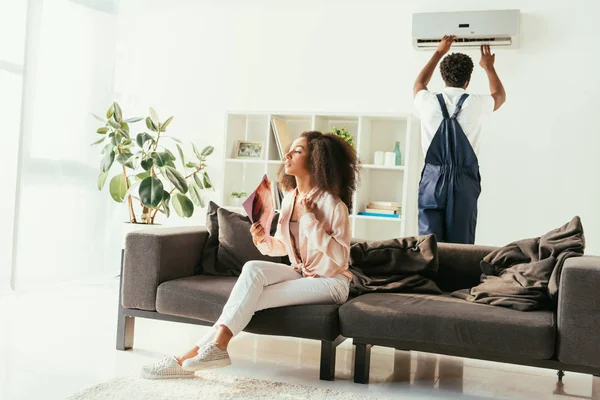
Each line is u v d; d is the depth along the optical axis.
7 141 4.73
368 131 5.09
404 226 4.73
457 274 3.45
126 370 2.97
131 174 5.70
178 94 5.70
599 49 4.63
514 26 4.57
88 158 5.43
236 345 3.58
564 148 4.70
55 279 5.17
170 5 5.72
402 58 5.09
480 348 2.68
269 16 5.45
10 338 3.45
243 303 2.86
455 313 2.74
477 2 4.88
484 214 4.87
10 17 4.71
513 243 3.30
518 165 4.79
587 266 2.59
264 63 5.46
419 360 3.46
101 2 5.49
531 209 4.77
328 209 2.96
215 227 3.68
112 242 5.73
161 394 2.60
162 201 4.98
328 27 5.28
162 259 3.26
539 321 2.65
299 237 3.06
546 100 4.73
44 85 5.00
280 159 5.11
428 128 4.09
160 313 3.23
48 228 5.09
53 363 3.03
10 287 4.82
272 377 2.96
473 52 4.90
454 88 4.08
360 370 2.93
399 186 5.09
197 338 3.65
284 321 2.94
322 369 2.96
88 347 3.35
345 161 3.03
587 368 2.58
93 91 5.45
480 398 2.82
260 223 3.05
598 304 2.55
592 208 4.64
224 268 3.56
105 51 5.55
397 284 3.30
